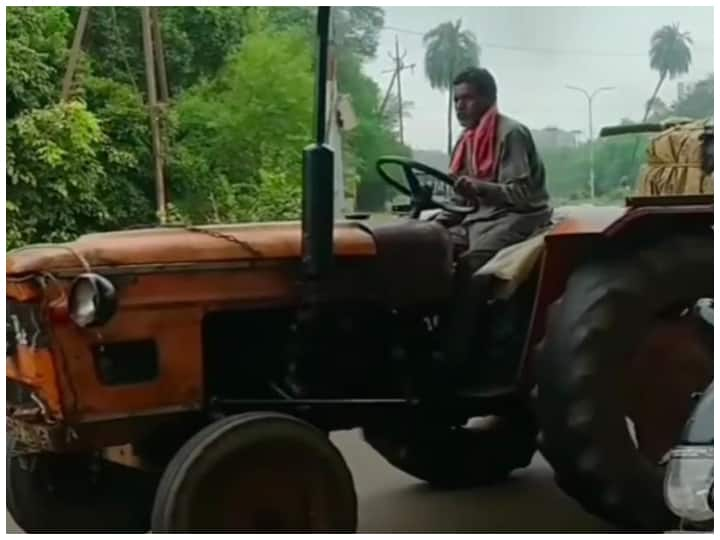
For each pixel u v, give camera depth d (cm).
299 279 421
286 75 1428
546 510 537
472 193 491
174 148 1334
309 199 400
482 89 508
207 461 372
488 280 475
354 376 454
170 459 412
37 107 1151
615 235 448
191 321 400
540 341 461
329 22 408
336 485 392
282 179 1373
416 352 469
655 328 451
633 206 455
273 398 429
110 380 388
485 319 480
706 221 465
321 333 439
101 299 370
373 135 998
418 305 459
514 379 480
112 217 1208
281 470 384
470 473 578
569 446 440
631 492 441
